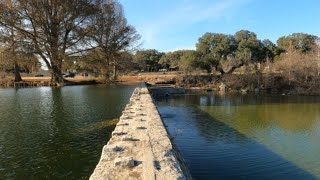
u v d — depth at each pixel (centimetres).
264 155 1588
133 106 1947
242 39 6688
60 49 4731
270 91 5238
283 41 7169
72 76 7312
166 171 751
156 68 10100
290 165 1445
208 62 6538
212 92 5250
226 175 1323
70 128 1692
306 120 2566
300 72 5128
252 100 4072
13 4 4381
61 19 4612
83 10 4706
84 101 2902
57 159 1192
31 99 3084
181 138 1942
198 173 1345
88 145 1374
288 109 3222
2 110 2322
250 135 2019
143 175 725
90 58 5194
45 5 4538
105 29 5422
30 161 1171
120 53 5809
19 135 1544
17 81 5312
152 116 1527
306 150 1680
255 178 1294
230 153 1625
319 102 3803
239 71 6331
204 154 1606
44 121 1878
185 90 5300
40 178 1021
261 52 6756
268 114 2889
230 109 3241
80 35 4828
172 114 2931
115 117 2003
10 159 1191
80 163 1150
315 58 5228
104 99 3069
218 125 2356
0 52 4434
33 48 4578
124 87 4750
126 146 963
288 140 1892
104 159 845
